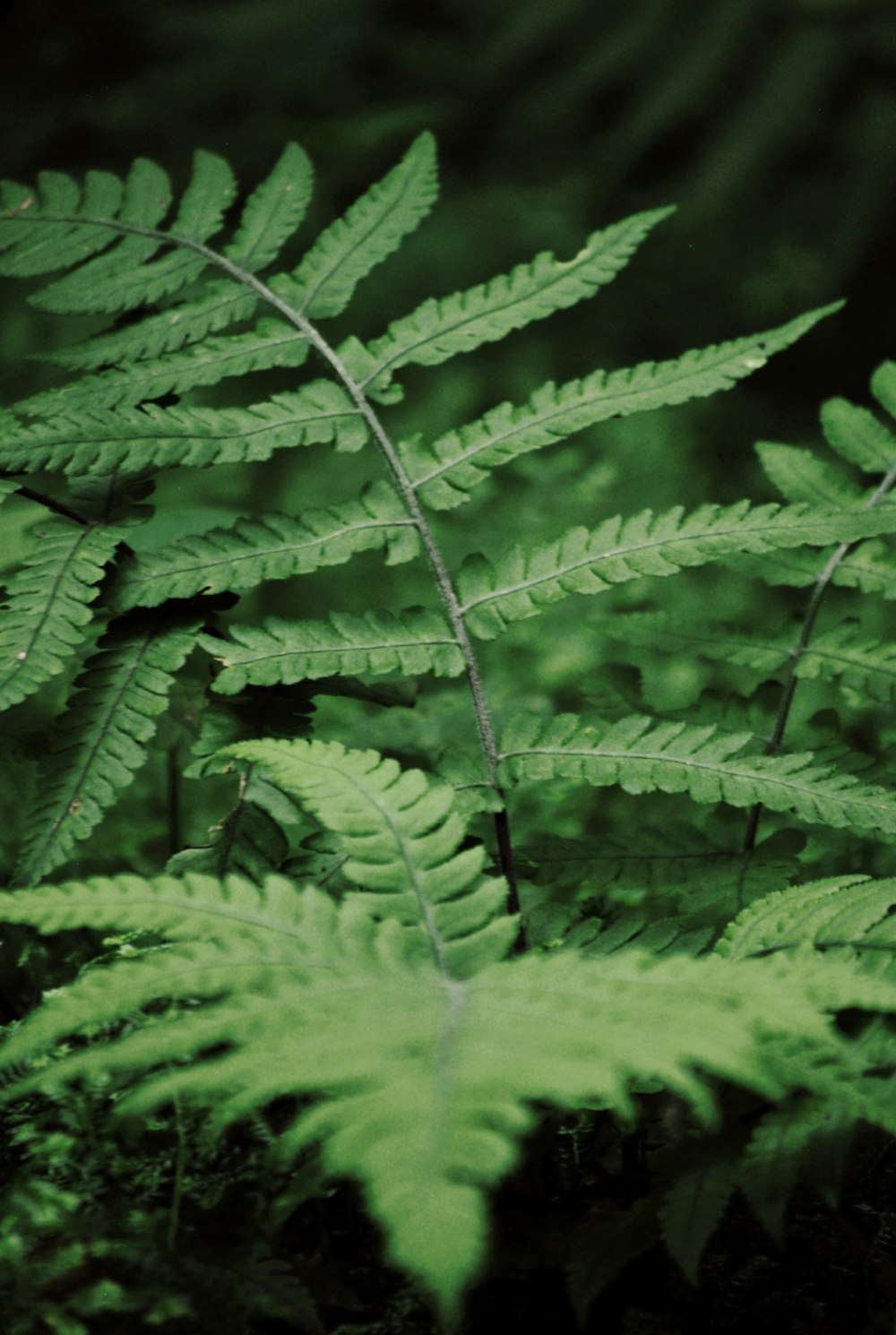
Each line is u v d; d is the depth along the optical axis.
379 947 0.69
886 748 0.88
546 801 0.89
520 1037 0.66
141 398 0.80
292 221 0.84
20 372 1.54
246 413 0.80
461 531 1.12
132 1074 0.72
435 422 1.70
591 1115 0.74
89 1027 0.72
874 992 0.67
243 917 0.69
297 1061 0.65
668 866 0.80
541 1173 0.74
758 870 0.79
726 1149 0.70
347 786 0.72
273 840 0.77
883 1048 0.70
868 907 0.72
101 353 0.82
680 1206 0.69
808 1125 0.69
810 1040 0.68
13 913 0.69
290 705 0.79
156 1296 0.69
